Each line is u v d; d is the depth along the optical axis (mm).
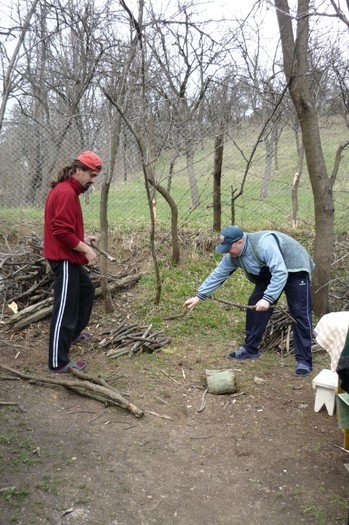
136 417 3531
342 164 8961
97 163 4020
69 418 3496
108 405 3688
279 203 8484
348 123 6941
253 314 4484
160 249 6809
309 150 5578
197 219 7703
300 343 4312
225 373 3994
